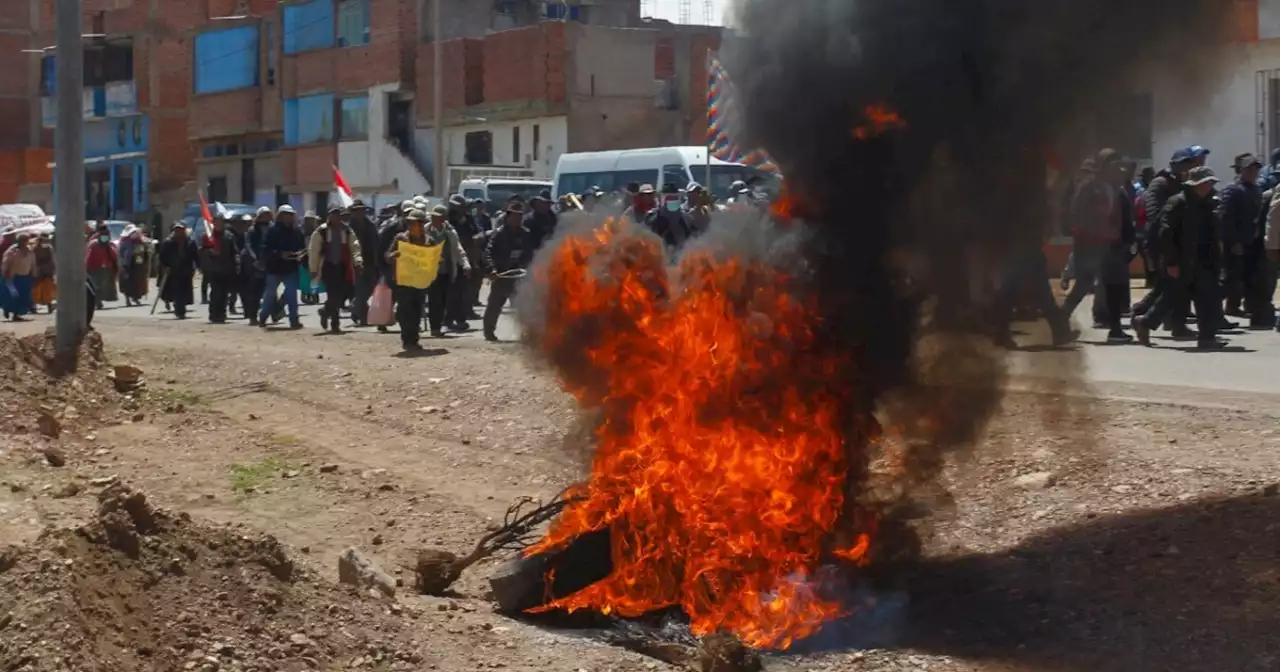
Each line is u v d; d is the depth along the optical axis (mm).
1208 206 13922
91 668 4699
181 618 5246
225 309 22594
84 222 13672
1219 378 11633
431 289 17750
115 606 5121
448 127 44688
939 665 5840
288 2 51562
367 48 47188
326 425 11820
